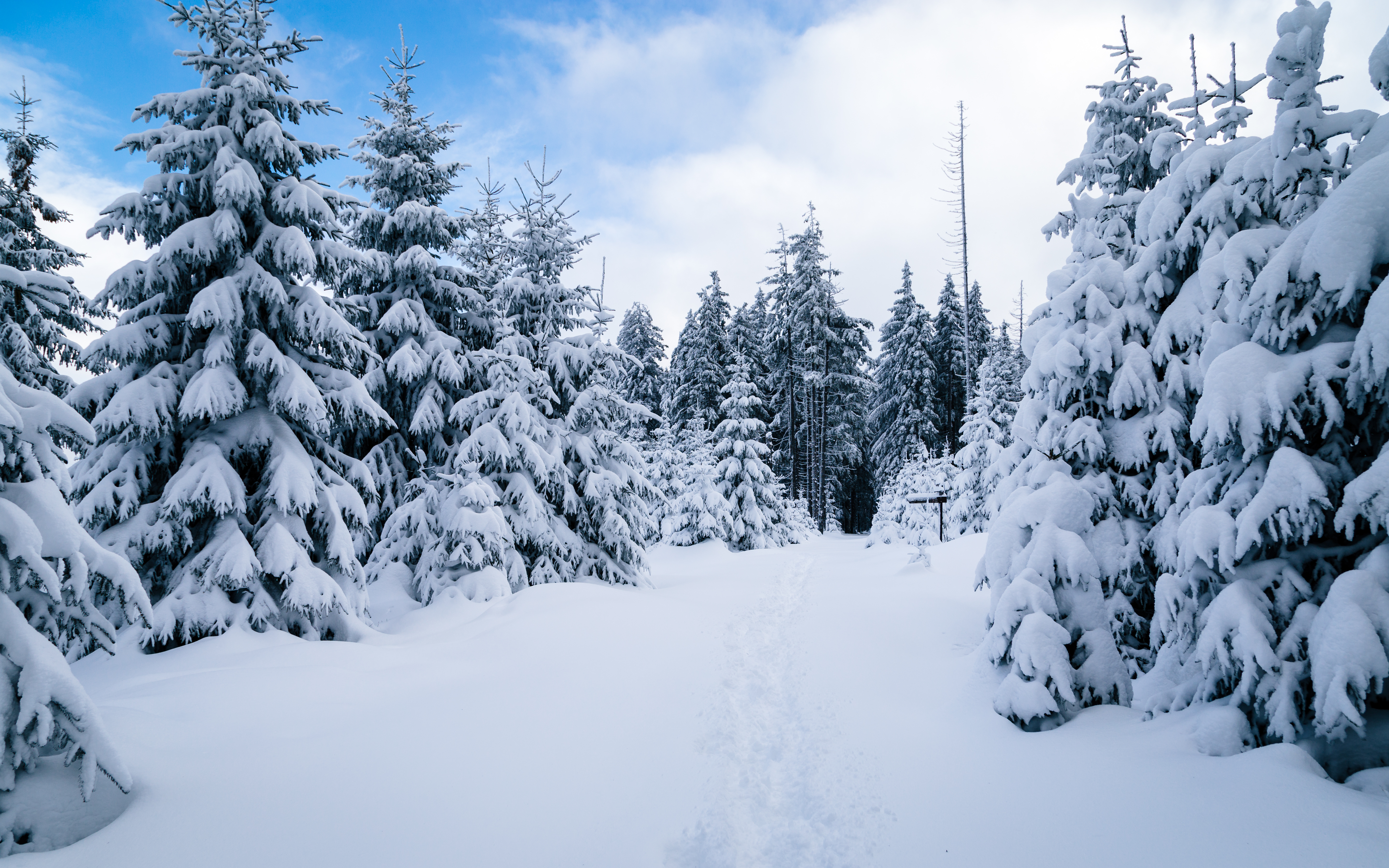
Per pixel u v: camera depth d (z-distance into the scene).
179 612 8.75
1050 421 8.22
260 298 10.30
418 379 15.89
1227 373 5.27
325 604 9.40
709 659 9.50
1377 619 4.20
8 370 4.60
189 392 9.18
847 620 11.79
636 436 34.50
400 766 5.64
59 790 4.37
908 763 6.05
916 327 41.53
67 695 4.15
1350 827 3.74
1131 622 7.41
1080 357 7.90
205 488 9.07
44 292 5.12
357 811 4.86
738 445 30.44
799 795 5.66
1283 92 5.98
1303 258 4.77
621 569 17.44
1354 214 4.56
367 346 11.30
